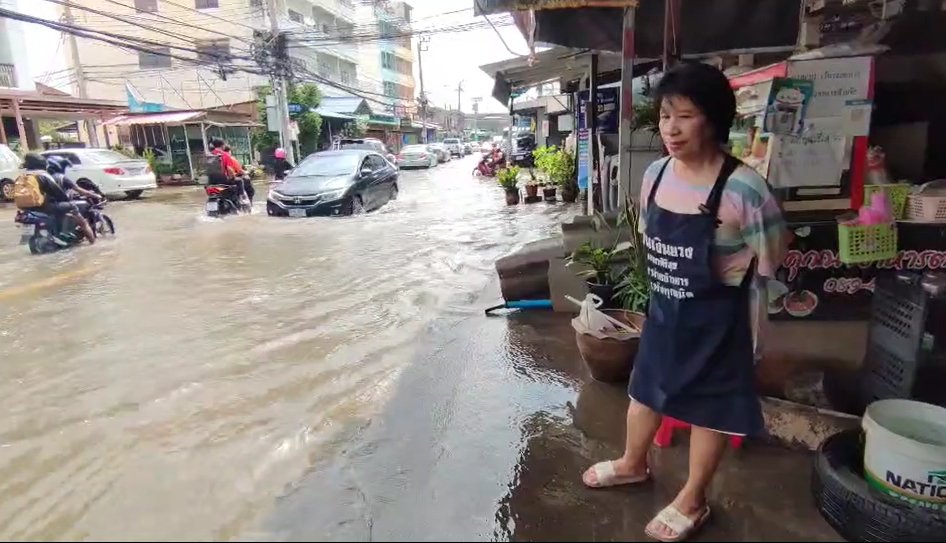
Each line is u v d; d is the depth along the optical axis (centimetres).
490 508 229
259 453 279
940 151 340
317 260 696
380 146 2384
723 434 200
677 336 198
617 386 331
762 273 185
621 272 395
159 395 347
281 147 1900
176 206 1345
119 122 1880
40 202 776
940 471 192
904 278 250
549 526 218
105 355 413
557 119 2055
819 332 282
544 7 312
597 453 266
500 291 536
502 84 1038
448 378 351
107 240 869
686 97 176
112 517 235
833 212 271
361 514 229
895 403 227
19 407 337
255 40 1995
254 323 471
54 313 516
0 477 270
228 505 240
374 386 346
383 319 470
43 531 229
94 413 327
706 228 185
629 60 392
